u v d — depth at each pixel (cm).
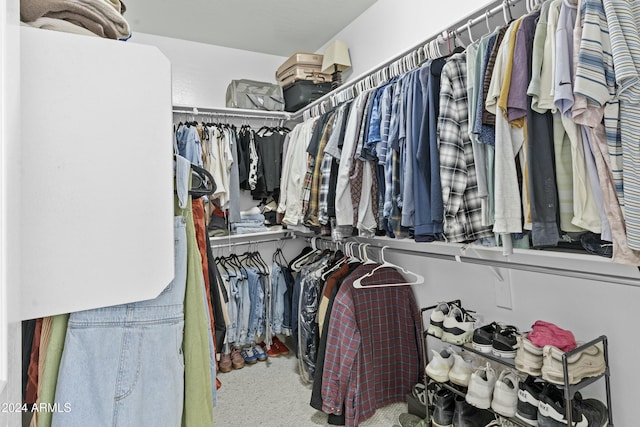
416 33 203
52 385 70
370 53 240
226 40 287
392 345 194
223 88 298
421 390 180
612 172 87
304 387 221
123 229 71
